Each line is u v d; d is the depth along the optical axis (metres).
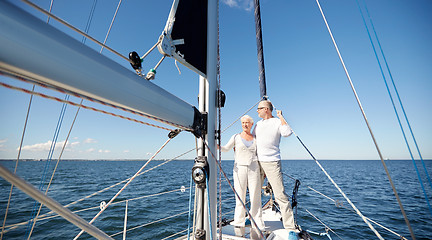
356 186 17.88
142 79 0.70
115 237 5.36
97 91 0.53
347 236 5.97
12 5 0.38
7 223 6.09
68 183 17.22
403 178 25.50
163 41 0.95
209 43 1.32
